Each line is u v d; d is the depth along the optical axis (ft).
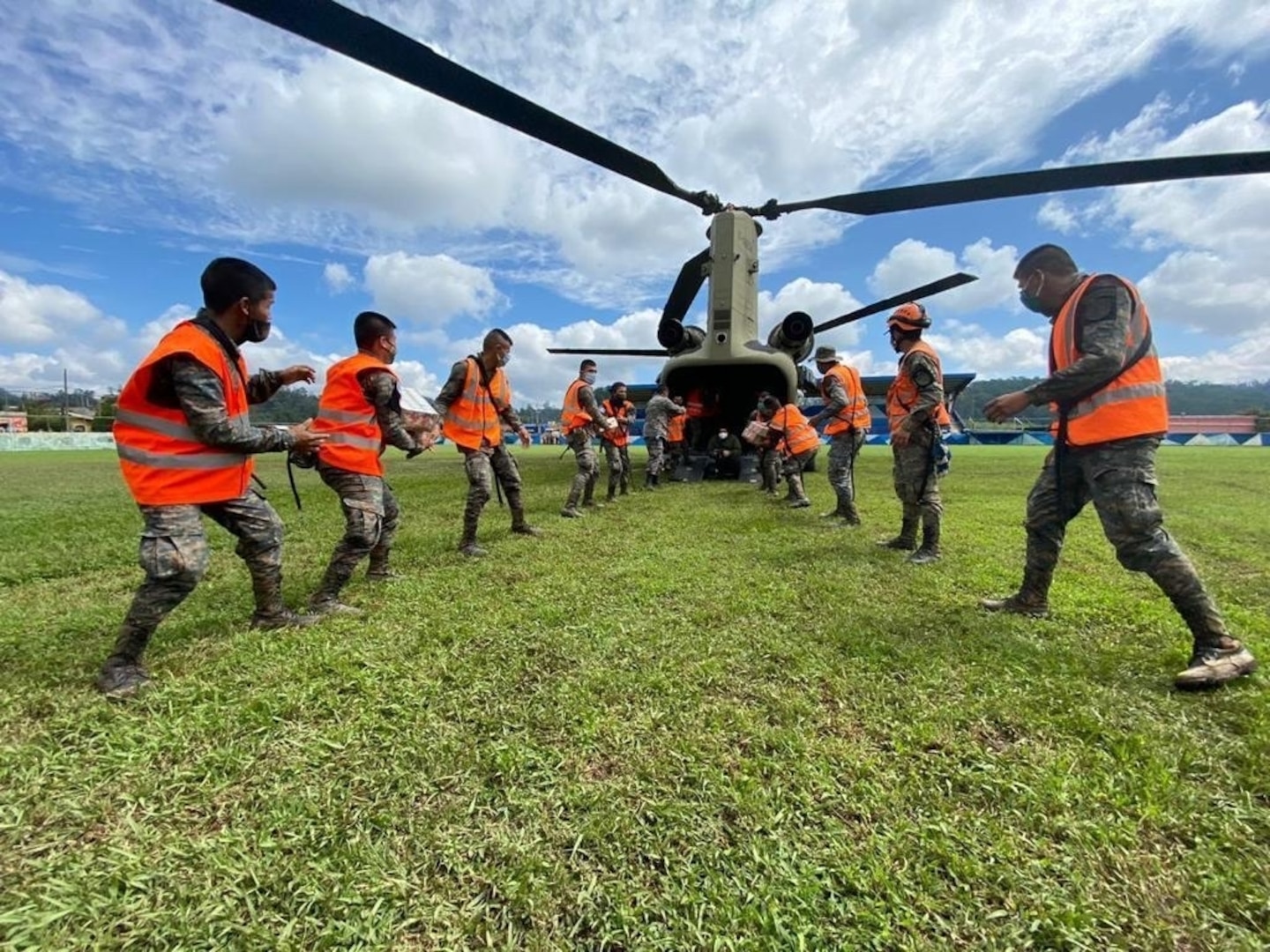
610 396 24.12
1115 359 7.40
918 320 12.87
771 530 16.47
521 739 5.72
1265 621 8.94
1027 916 3.73
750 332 29.07
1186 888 3.95
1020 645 7.97
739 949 3.52
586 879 4.04
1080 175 13.73
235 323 7.57
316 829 4.42
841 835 4.44
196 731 5.74
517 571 12.06
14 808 4.59
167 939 3.53
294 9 7.80
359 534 9.59
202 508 7.78
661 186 16.58
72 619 9.12
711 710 6.31
